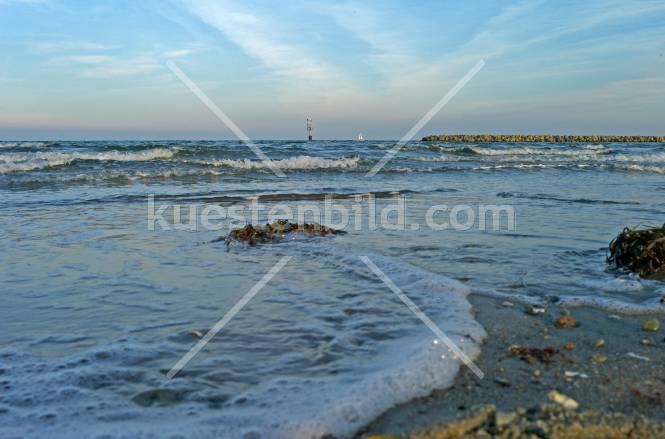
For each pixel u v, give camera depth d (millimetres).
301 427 2119
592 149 35156
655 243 4781
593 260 5199
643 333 3264
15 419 2221
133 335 3182
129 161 16625
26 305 3715
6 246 5539
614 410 2283
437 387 2463
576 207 8992
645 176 16500
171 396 2438
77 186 11516
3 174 12922
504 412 2236
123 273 4586
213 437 2064
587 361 2805
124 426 2162
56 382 2559
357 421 2178
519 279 4457
